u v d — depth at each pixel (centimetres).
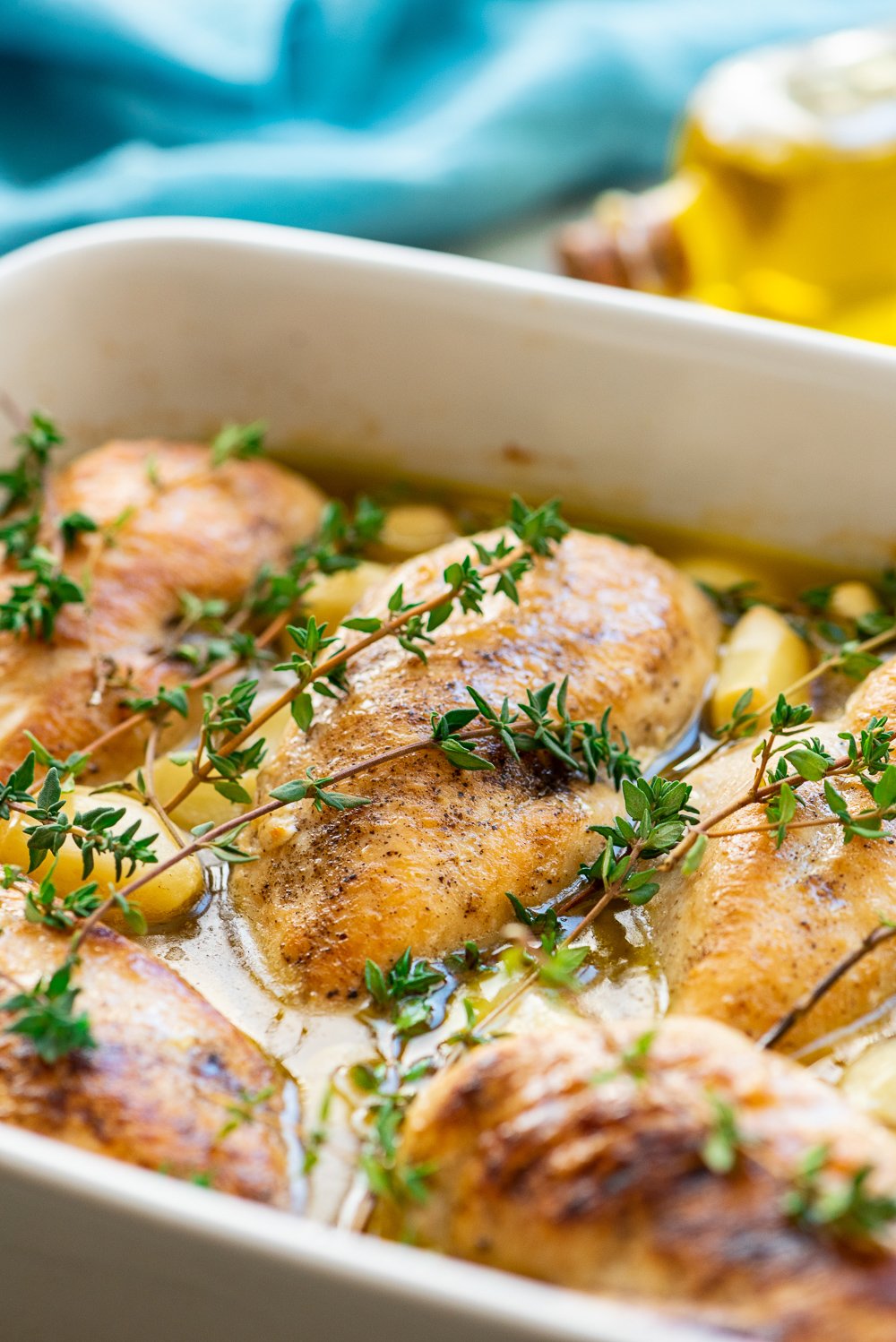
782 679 56
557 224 80
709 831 50
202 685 55
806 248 68
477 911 50
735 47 80
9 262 61
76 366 63
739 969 48
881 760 50
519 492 63
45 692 55
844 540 61
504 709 50
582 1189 42
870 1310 40
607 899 49
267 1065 48
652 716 55
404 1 79
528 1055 44
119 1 76
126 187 72
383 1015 49
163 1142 45
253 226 62
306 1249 42
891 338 68
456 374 62
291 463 65
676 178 73
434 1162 44
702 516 62
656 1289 41
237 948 51
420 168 75
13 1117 45
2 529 59
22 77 77
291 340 63
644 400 60
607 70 78
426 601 54
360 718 52
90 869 48
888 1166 42
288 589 56
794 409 59
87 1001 47
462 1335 41
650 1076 43
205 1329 45
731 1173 42
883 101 68
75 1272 45
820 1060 48
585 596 55
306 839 51
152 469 59
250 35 78
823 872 49
